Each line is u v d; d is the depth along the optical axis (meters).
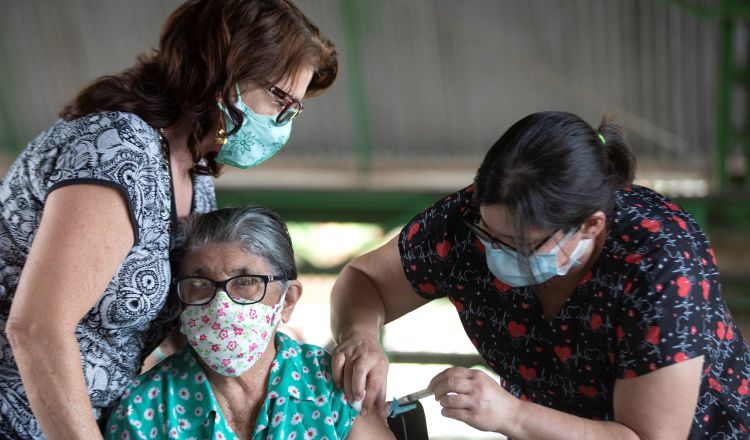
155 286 1.69
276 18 1.66
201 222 1.81
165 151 1.68
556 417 1.66
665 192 6.38
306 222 6.89
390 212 6.78
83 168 1.54
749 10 5.88
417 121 7.11
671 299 1.60
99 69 7.37
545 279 1.60
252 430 1.88
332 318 2.03
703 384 1.72
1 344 1.67
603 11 6.35
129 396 1.85
